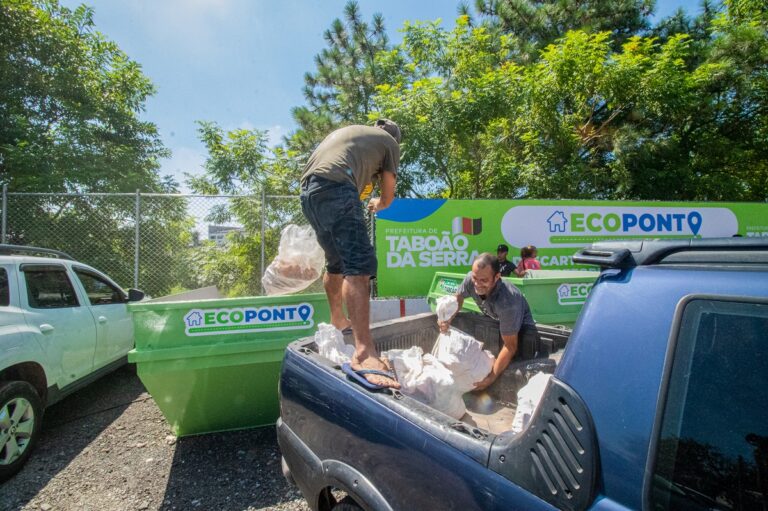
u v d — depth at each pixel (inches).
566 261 337.1
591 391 45.4
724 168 522.9
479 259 118.5
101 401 190.5
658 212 353.1
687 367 41.7
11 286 144.6
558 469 44.9
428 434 58.1
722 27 495.5
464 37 480.1
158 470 132.6
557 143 452.1
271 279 138.0
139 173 441.7
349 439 69.9
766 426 37.7
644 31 576.1
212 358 130.9
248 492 121.3
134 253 285.9
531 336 125.3
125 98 484.1
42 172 360.8
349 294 88.2
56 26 434.3
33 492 122.5
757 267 40.6
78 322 168.7
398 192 439.2
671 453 40.3
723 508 37.9
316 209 94.7
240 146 467.2
